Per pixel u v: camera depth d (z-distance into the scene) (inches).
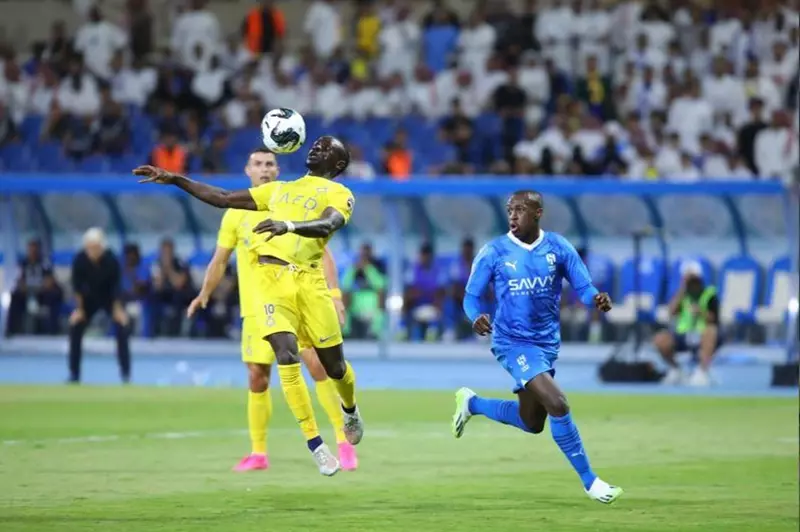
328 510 1154.0
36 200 3090.6
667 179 2945.4
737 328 2947.8
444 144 3371.1
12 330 3102.9
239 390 2389.3
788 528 1087.0
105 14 4023.1
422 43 3683.6
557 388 1128.2
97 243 2485.2
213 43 3762.3
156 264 3107.8
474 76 3560.5
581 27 3661.4
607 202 2950.3
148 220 3115.2
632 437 1748.3
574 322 3002.0
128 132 3553.2
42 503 1173.1
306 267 1224.2
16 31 3991.1
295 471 1396.4
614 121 3459.6
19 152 3587.6
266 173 1366.9
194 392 2343.8
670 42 3614.7
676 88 3430.1
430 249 3031.5
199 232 3125.0
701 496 1259.2
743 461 1518.2
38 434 1722.4
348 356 3046.3
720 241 2935.5
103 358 3048.7
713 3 3703.3
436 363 2950.3
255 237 1293.1
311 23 3821.4
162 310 3083.2
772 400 2267.5
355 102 3560.5
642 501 1225.4
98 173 3521.2
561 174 3186.5
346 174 3159.5
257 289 1226.6
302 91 3582.7
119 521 1084.5
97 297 2500.0
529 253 1147.3
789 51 3543.3
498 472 1411.2
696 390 2465.6
